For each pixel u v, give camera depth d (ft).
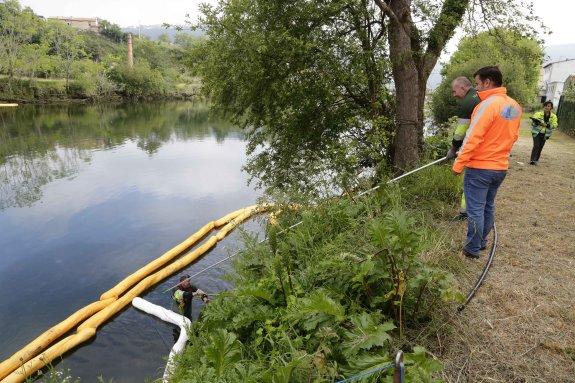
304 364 7.96
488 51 31.45
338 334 9.05
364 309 9.67
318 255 13.20
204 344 12.03
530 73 104.12
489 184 12.91
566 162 34.19
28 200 46.34
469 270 12.74
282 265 12.26
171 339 21.89
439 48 28.63
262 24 26.07
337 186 21.35
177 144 85.71
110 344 21.56
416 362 7.36
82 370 19.83
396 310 9.92
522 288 11.73
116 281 28.68
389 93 29.91
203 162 67.00
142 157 71.15
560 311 10.62
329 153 29.19
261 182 34.40
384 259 10.19
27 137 90.58
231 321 11.96
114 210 42.96
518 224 16.97
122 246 34.14
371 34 28.63
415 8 28.07
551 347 9.30
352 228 14.73
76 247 33.96
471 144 12.25
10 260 31.71
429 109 36.78
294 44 25.00
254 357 10.20
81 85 193.36
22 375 18.84
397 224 9.95
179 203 45.24
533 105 114.62
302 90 27.12
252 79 26.81
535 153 32.50
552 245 14.71
